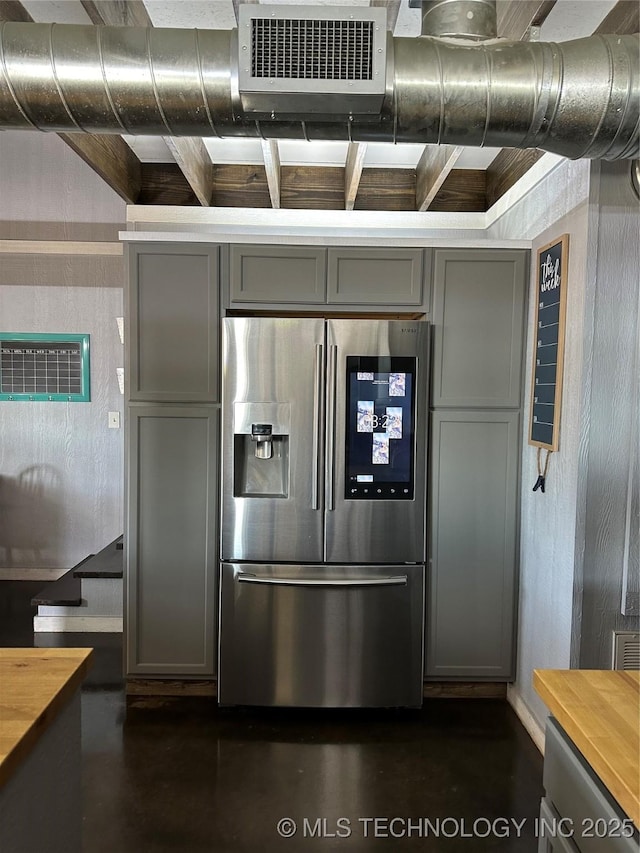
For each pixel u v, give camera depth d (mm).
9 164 4070
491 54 1683
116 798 2131
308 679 2674
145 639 2768
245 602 2656
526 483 2717
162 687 2844
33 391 4250
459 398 2740
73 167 4078
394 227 3469
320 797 2150
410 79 1665
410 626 2686
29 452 4273
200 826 2004
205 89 1681
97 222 4113
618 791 970
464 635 2793
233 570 2654
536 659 2562
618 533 2154
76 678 1312
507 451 2760
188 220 3445
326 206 3461
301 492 2635
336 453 2635
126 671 2777
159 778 2242
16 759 1026
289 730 2574
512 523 2771
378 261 2719
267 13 1570
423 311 2734
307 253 2707
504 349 2736
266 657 2668
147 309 2699
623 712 1172
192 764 2328
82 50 1655
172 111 1723
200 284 2695
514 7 1884
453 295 2721
